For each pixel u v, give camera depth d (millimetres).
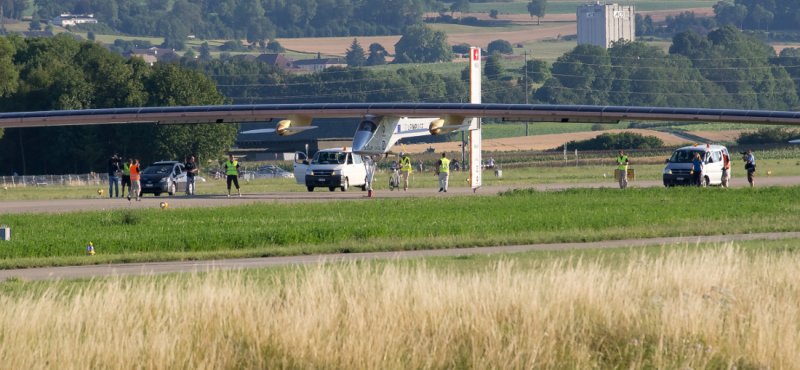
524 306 64188
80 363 58219
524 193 187625
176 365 59469
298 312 63406
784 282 73188
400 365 60469
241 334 62281
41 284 78500
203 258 99938
